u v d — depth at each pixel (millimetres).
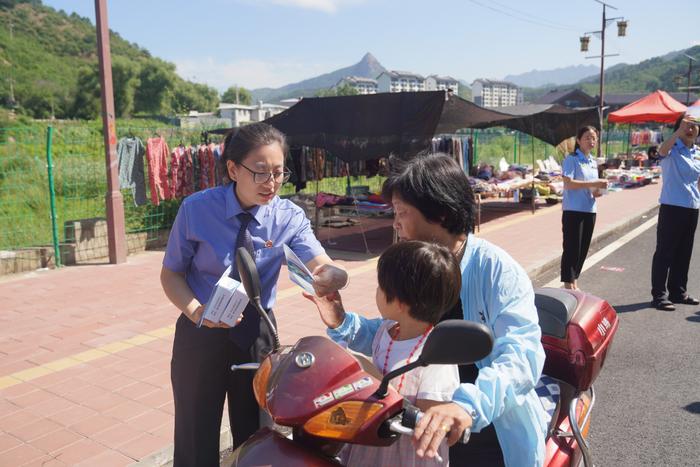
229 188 2416
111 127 8250
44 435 3555
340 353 1627
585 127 6406
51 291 6922
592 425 3834
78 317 5922
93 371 4535
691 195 6062
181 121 42344
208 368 2438
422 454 1420
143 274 7781
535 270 7785
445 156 1979
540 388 2625
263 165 2260
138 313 6043
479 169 15250
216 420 2508
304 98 9469
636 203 14602
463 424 1491
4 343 5180
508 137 32312
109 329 5543
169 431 3604
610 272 8078
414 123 8508
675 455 3463
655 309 6305
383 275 1730
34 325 5672
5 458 3297
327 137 9312
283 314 5941
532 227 11227
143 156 9156
